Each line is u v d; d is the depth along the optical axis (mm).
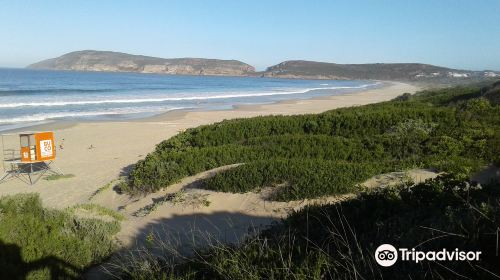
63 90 60250
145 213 8758
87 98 46906
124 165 15086
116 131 23016
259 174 9062
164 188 10438
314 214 5371
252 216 7855
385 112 15188
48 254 5441
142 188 10672
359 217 5133
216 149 12008
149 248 6340
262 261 4012
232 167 10070
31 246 5355
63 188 12344
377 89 89438
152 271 4699
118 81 102688
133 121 27875
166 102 45406
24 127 24469
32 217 6152
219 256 4480
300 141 12516
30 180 13102
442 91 37375
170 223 7883
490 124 13367
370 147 11609
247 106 41781
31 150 13641
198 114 32844
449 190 5449
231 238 6676
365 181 8797
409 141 11617
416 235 3783
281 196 8305
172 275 4293
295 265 3715
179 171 10742
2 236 5273
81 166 15055
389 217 4879
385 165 9883
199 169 10930
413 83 133000
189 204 8656
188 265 4566
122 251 6496
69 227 6688
